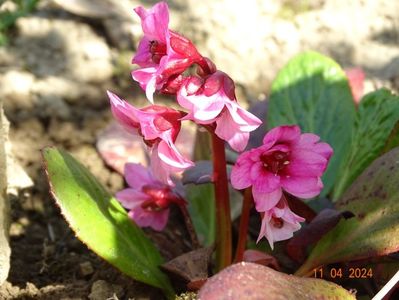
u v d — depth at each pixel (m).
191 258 0.13
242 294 0.10
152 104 0.12
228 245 0.13
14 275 0.14
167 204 0.14
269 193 0.11
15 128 0.18
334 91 0.16
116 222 0.13
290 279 0.10
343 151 0.16
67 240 0.16
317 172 0.11
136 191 0.14
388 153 0.13
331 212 0.12
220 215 0.13
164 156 0.11
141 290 0.13
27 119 0.18
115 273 0.14
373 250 0.12
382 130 0.15
